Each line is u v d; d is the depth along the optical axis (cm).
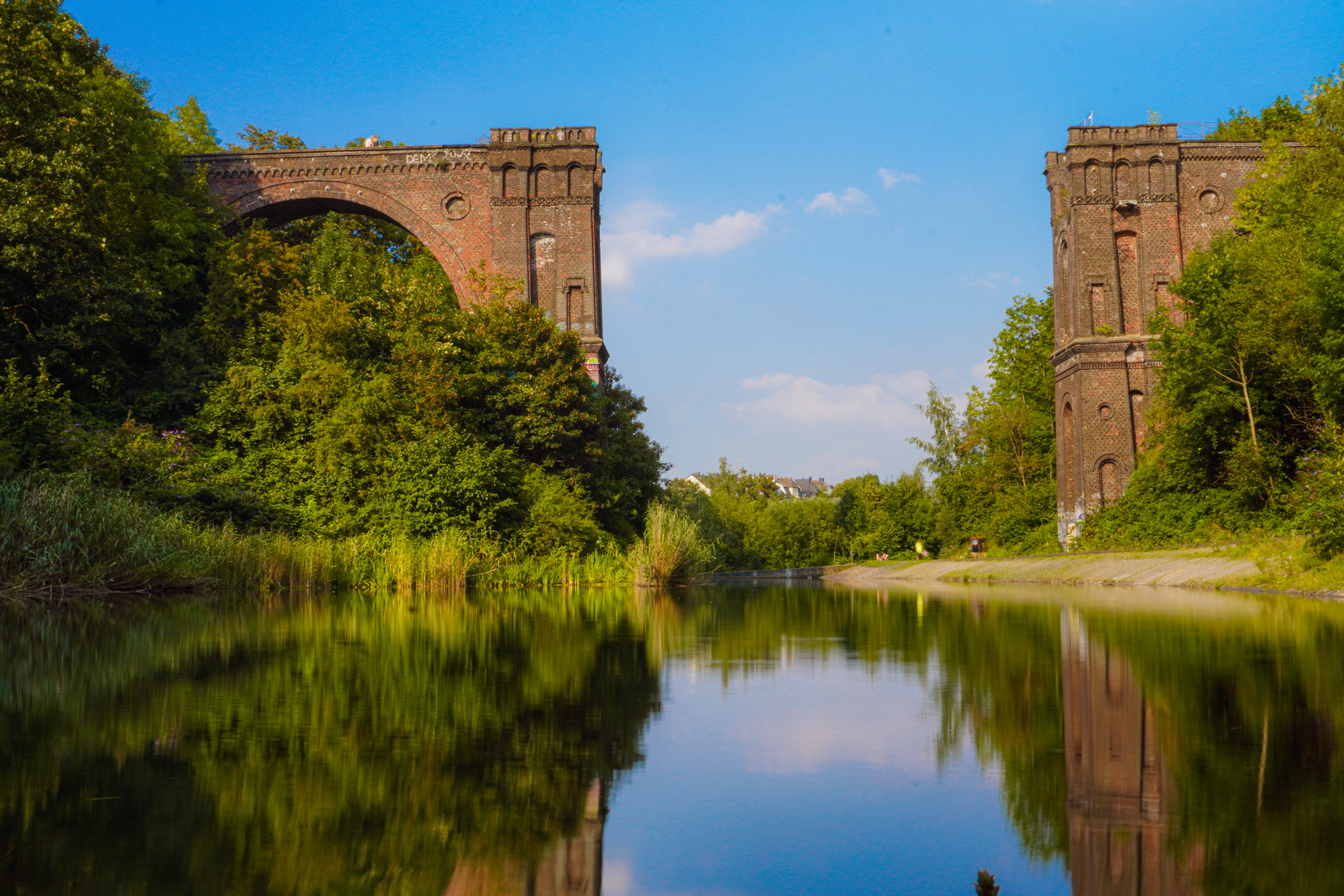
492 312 2806
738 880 222
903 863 234
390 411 2328
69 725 404
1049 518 4406
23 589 1298
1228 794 288
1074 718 418
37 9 2181
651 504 3080
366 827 262
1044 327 4816
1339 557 1593
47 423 1736
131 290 2338
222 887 215
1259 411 2756
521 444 2642
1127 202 3822
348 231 4284
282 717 426
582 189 3550
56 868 226
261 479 2188
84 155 2200
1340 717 410
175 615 1076
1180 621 980
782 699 477
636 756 351
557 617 1098
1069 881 217
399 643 773
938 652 704
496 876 226
